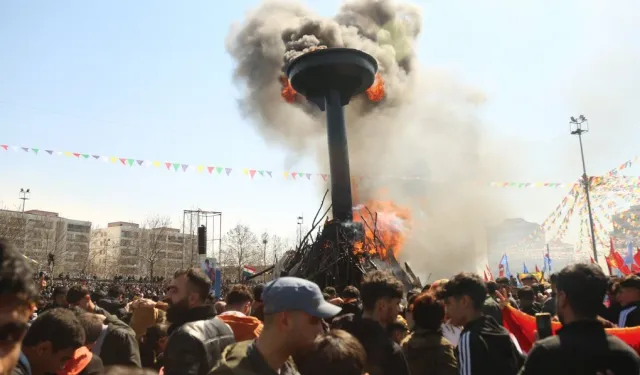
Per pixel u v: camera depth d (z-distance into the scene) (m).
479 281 4.19
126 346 4.89
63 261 95.12
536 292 12.04
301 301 2.86
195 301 4.33
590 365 2.92
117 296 8.91
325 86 17.25
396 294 4.29
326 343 2.47
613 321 6.28
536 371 3.07
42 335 3.26
